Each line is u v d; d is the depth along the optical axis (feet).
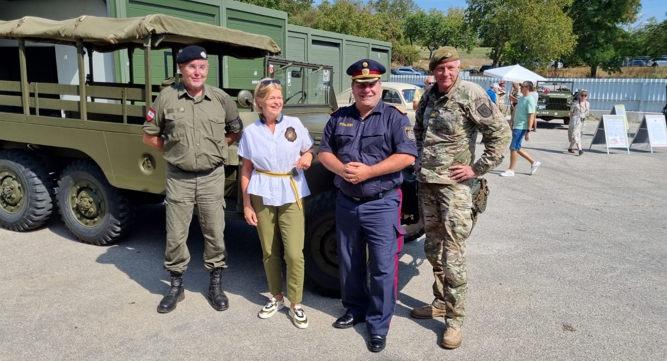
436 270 11.19
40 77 29.91
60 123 14.58
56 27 13.58
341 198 10.32
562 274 13.99
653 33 119.03
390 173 9.67
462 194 10.05
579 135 36.22
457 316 10.16
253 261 14.66
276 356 9.70
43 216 16.21
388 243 9.98
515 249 16.05
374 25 93.45
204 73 10.77
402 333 10.72
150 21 12.17
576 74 134.31
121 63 27.12
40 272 13.37
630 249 16.17
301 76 16.61
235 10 35.68
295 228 10.69
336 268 12.13
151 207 20.18
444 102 9.92
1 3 30.35
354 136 9.87
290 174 10.62
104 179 14.61
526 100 27.40
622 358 9.74
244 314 11.42
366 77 9.53
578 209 21.21
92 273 13.39
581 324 11.10
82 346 9.89
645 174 29.43
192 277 13.43
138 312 11.35
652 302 12.26
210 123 10.95
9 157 16.05
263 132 10.48
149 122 11.04
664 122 38.40
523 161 33.65
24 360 9.37
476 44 174.40
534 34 78.07
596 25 119.96
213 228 11.43
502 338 10.48
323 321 11.15
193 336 10.38
